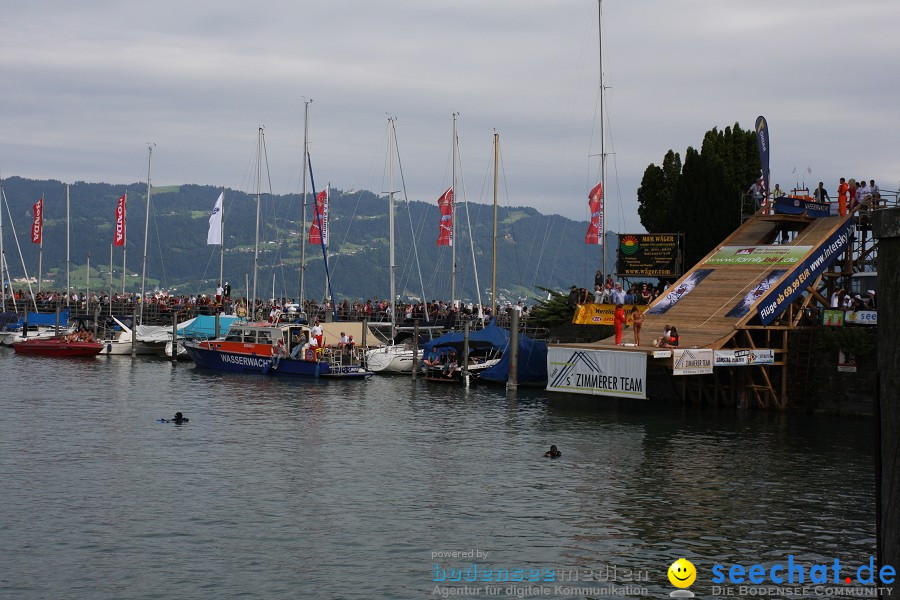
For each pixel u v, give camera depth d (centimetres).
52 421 4862
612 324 6250
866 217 5978
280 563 2658
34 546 2766
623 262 6638
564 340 6494
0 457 3944
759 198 6500
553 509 3244
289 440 4431
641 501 3350
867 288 6525
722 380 5844
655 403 5875
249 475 3688
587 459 4056
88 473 3678
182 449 4175
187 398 5856
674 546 2848
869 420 5156
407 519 3105
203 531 2939
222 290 9412
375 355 7431
